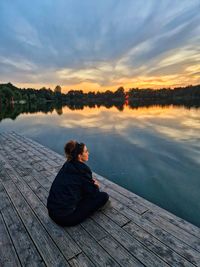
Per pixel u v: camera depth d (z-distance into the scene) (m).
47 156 5.12
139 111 25.39
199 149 7.12
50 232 2.12
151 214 2.36
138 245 1.87
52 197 2.06
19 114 25.30
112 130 11.55
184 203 3.67
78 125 14.08
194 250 1.78
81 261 1.72
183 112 22.00
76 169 2.08
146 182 4.56
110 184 3.24
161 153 6.77
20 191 3.18
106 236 2.01
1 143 6.96
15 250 1.90
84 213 2.15
